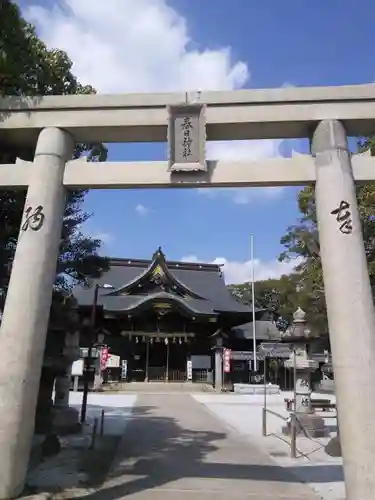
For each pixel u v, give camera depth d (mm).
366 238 13680
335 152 7934
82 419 16328
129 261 51719
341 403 6934
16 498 6789
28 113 8516
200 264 53625
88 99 8461
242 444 14031
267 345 42344
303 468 10492
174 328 43344
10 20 8648
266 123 8281
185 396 34719
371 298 7285
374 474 6488
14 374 7090
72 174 8328
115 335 42875
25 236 7777
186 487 8523
